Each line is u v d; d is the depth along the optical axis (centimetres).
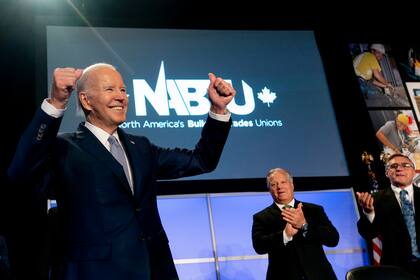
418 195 394
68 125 495
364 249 525
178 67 566
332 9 659
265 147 541
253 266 503
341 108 589
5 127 532
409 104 594
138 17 622
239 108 555
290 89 579
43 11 589
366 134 569
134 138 175
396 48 633
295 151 545
